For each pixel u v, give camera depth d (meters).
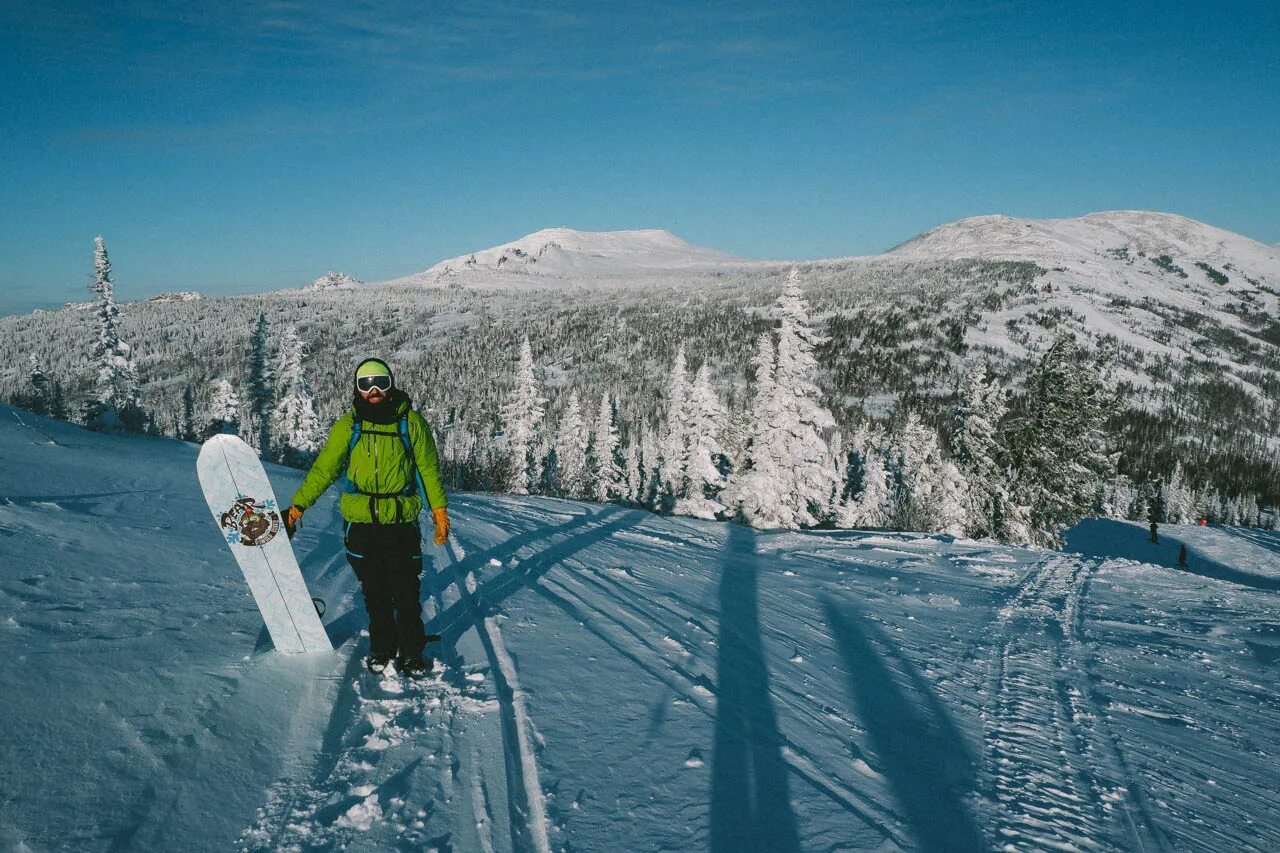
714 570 10.06
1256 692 6.38
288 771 2.83
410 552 3.90
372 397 3.70
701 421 35.50
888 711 4.77
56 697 2.88
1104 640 7.99
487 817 2.67
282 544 3.88
